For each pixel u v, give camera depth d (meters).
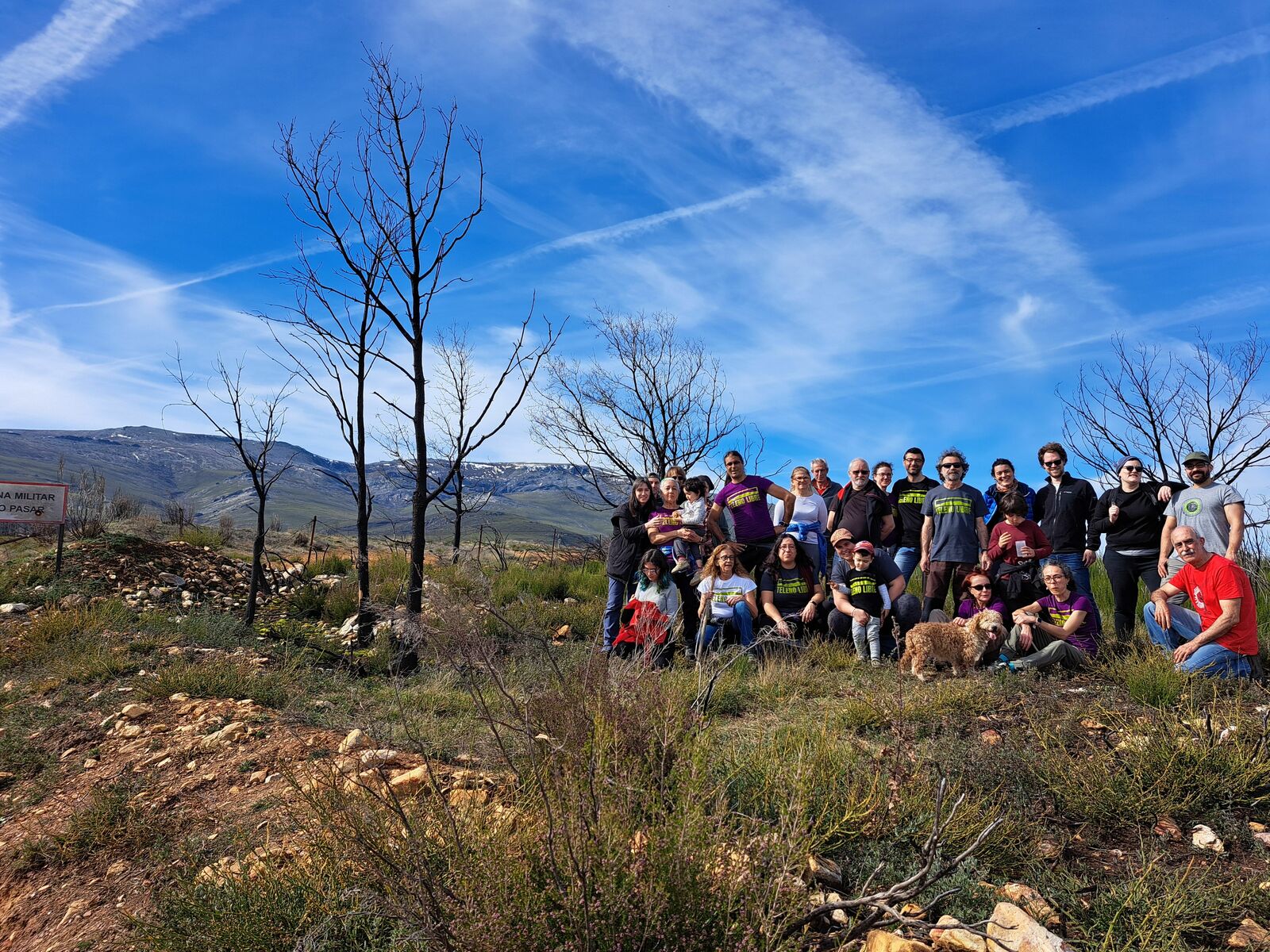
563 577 13.29
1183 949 3.07
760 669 7.40
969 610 7.99
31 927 3.73
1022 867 3.70
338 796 3.41
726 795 3.81
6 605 9.98
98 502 17.98
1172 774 4.37
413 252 8.69
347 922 3.00
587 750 3.39
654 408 18.39
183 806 4.54
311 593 12.02
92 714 6.48
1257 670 6.35
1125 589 8.05
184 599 11.24
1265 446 13.90
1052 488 8.29
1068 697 6.21
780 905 2.78
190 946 3.02
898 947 2.84
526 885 2.62
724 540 9.52
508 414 8.71
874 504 9.37
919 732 5.50
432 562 13.41
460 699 6.33
